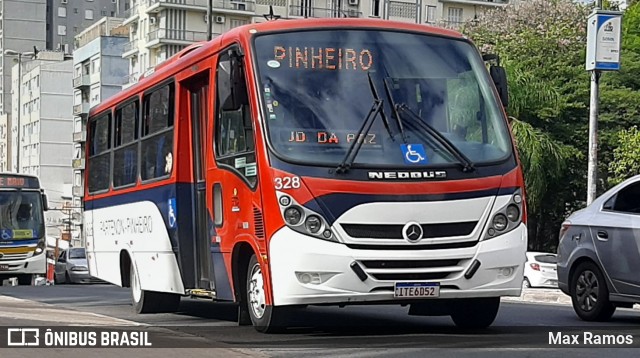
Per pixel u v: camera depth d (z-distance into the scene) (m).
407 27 12.60
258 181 11.63
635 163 46.94
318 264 11.07
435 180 11.38
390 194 11.20
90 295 25.84
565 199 53.19
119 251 18.94
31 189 37.66
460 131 11.94
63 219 118.38
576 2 60.06
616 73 53.72
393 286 11.17
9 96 152.12
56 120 128.12
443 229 11.34
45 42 154.12
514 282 11.68
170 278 15.78
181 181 15.16
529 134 48.25
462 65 12.47
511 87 49.91
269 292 11.52
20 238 36.94
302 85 11.89
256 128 11.72
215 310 18.64
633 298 14.48
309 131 11.57
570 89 53.22
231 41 12.71
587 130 52.06
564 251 15.87
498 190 11.62
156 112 16.55
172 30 94.19
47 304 20.59
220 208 13.22
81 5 167.25
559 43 55.09
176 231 15.29
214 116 13.44
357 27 12.38
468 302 12.93
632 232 14.52
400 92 11.96
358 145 11.45
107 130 20.27
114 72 111.19
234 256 12.76
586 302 15.30
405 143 11.58
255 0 95.19
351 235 11.12
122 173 18.84
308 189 11.19
